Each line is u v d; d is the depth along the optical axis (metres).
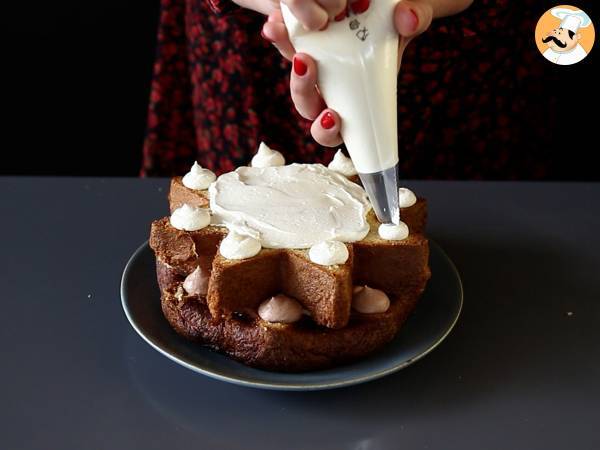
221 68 0.83
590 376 0.50
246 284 0.50
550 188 0.73
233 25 0.79
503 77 0.80
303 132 0.83
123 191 0.72
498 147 0.84
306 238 0.51
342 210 0.54
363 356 0.50
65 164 1.23
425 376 0.50
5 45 1.15
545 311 0.56
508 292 0.58
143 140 1.22
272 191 0.55
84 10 1.14
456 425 0.46
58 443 0.44
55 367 0.50
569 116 0.99
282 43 0.48
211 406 0.48
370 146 0.47
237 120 0.84
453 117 0.80
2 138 1.21
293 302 0.50
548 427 0.46
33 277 0.59
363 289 0.51
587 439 0.45
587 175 1.03
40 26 1.15
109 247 0.63
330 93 0.46
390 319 0.50
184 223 0.52
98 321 0.55
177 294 0.52
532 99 0.83
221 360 0.50
